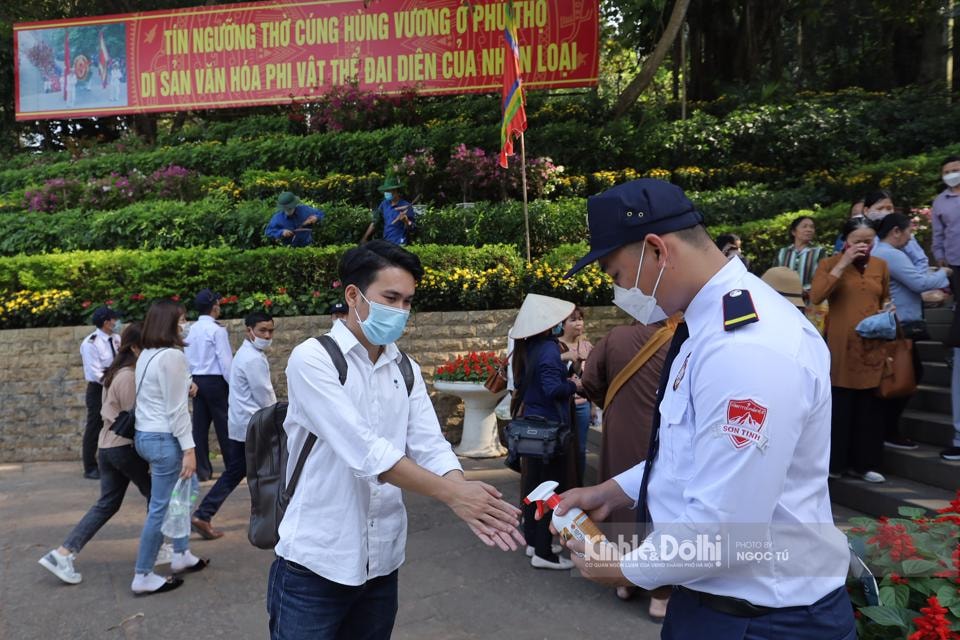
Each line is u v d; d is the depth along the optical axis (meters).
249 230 10.45
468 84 13.98
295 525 2.25
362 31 14.25
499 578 4.61
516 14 13.61
